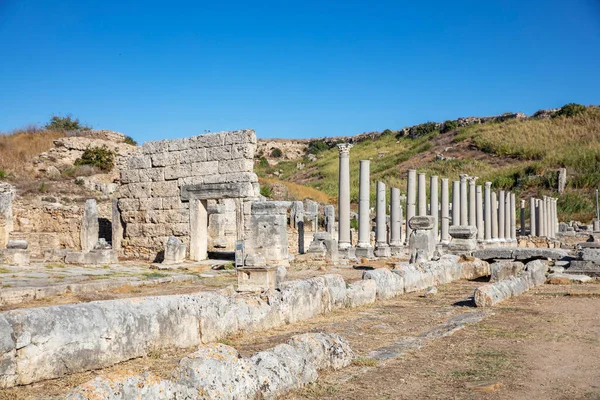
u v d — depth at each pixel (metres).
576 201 77.56
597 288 18.58
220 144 26.17
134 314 9.06
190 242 26.61
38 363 7.67
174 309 9.72
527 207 78.69
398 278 17.44
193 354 6.99
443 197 42.88
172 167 27.36
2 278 18.52
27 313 7.75
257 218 23.83
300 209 44.38
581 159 88.38
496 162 100.06
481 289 15.08
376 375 8.32
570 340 10.55
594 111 112.56
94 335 8.37
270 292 12.27
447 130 128.25
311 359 8.26
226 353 7.21
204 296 10.54
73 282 17.78
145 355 9.12
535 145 101.88
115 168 45.56
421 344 10.34
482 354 9.49
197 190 26.41
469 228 26.62
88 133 53.78
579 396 7.22
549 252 25.11
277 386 7.35
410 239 27.27
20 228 33.34
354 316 13.38
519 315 13.48
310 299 13.22
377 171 108.06
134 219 28.31
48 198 36.66
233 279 19.62
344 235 29.94
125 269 22.64
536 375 8.20
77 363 8.10
